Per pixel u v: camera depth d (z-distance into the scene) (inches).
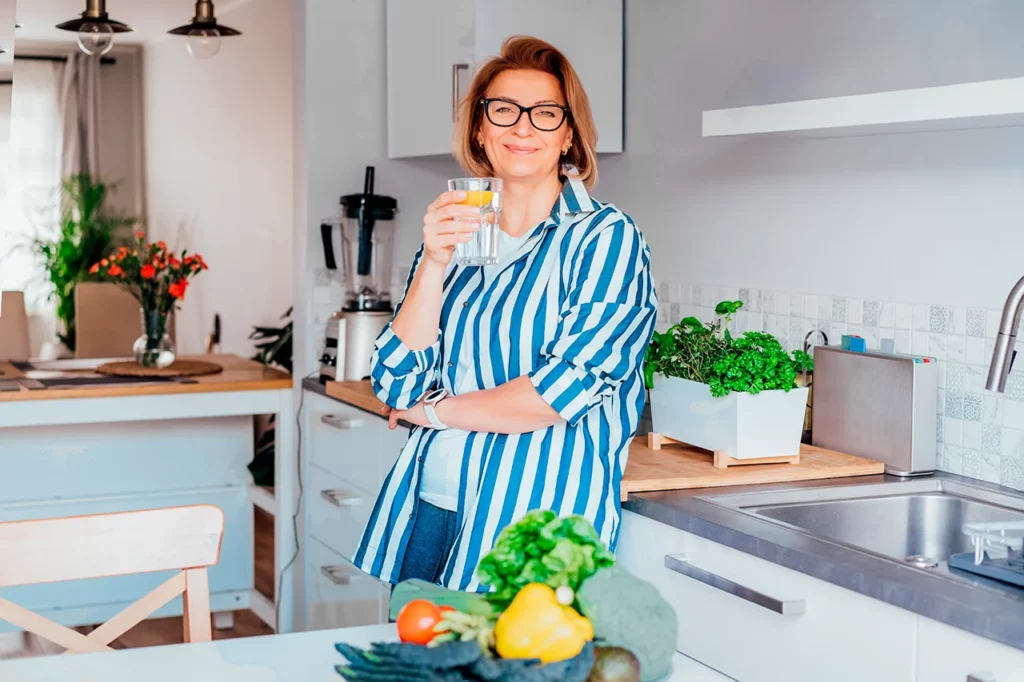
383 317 140.3
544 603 40.7
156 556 68.4
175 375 157.9
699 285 114.1
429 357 84.7
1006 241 82.2
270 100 261.0
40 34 324.2
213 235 299.7
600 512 81.1
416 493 87.7
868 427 91.0
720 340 93.7
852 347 93.6
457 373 85.8
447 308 87.0
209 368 164.1
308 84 145.7
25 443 151.3
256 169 270.7
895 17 91.0
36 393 144.7
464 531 82.4
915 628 60.2
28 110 341.7
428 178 152.3
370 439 127.0
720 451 89.0
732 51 108.7
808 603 67.4
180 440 159.8
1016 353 82.0
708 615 76.2
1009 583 60.5
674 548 79.6
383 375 85.1
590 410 82.8
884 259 92.7
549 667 38.5
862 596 63.6
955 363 86.9
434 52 129.4
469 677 40.0
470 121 87.5
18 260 338.6
